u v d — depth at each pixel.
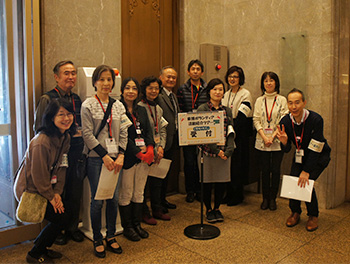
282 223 3.52
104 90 2.75
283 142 3.29
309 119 3.21
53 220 2.53
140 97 3.63
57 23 3.26
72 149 3.01
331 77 3.92
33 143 2.38
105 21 3.60
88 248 2.96
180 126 3.11
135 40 4.11
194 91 4.09
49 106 2.39
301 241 3.07
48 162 2.41
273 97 4.03
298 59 4.20
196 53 4.60
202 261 2.70
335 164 3.98
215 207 3.59
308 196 3.16
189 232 3.22
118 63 3.73
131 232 3.11
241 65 4.80
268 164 3.98
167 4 4.42
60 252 2.88
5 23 2.95
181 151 4.62
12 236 2.96
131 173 3.07
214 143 3.25
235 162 4.06
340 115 4.01
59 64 2.95
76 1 3.37
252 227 3.41
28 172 2.38
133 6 4.07
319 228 3.39
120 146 2.83
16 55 3.03
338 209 4.01
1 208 3.00
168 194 4.56
